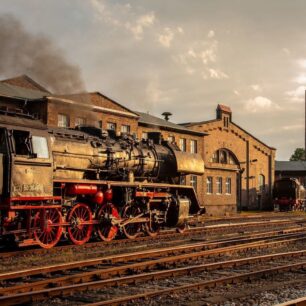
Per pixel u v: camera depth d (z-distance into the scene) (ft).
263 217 113.39
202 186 140.97
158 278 31.30
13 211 41.14
